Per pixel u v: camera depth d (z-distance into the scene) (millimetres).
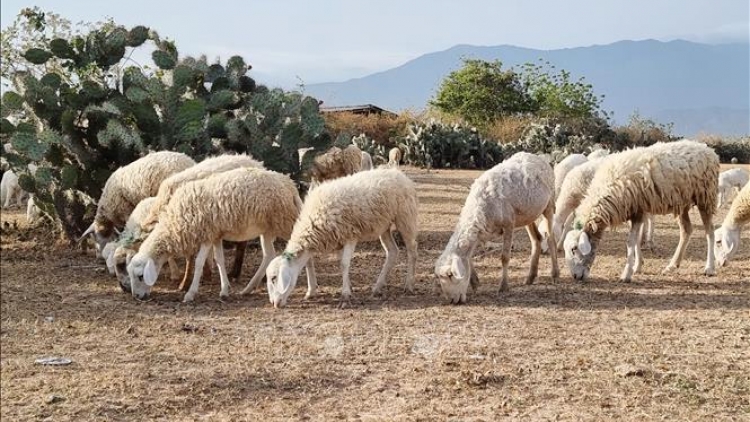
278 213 9883
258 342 7984
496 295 9906
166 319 9016
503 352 7395
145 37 14602
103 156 13609
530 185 9734
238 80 14758
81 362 7422
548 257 12797
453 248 9461
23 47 16016
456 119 42312
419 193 22609
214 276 11539
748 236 14750
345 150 14883
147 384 6750
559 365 6977
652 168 10312
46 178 13172
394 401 6227
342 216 9398
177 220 9742
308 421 5871
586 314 8805
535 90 47938
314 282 10008
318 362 7266
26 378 6957
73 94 13430
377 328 8391
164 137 13305
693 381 6520
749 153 40906
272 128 13727
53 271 12031
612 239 14328
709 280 10664
